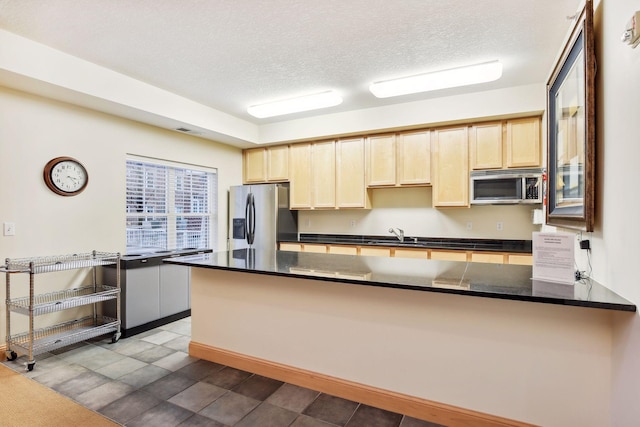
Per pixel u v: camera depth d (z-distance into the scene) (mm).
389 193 4746
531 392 1674
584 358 1579
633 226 1277
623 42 1343
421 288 1646
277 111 4117
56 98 3035
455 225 4363
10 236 2809
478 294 1521
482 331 1770
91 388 2242
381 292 2023
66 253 3166
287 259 2639
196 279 2773
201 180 4781
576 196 1825
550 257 1719
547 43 2596
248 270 2172
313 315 2252
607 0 1525
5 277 2783
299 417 1938
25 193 2896
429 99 3893
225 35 2494
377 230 4820
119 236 3613
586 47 1602
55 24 2344
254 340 2488
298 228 5371
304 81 3352
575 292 1481
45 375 2418
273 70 3107
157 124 3916
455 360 1835
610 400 1532
